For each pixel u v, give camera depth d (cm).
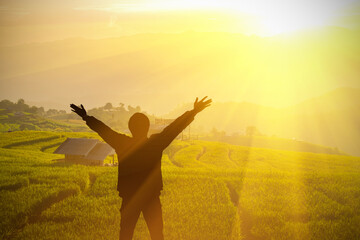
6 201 1264
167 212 1138
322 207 1374
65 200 1342
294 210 1319
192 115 479
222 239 879
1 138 6881
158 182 478
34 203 1234
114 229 905
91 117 489
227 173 2392
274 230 1030
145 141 481
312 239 938
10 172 2102
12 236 914
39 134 7581
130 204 469
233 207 1277
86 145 3788
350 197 1634
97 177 2003
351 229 1043
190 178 1970
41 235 860
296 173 2517
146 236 807
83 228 927
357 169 4919
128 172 471
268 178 2161
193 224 1000
